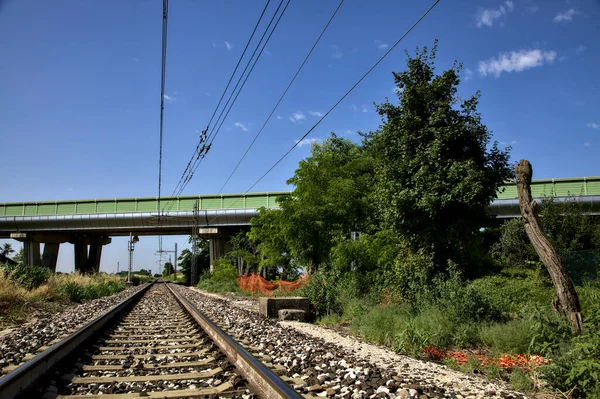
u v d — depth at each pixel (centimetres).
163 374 646
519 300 1348
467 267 1583
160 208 5578
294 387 555
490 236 3016
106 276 4750
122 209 5650
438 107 1505
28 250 6072
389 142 1591
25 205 5788
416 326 999
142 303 2269
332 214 2414
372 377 608
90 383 591
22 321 1492
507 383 710
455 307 1110
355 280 1766
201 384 586
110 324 1272
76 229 5806
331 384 580
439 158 1443
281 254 3019
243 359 645
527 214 1070
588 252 1880
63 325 1220
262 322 1316
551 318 842
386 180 1595
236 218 5306
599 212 3538
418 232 1496
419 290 1338
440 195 1427
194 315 1395
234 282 4469
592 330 732
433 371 746
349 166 2542
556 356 686
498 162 1502
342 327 1392
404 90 1574
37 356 621
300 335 1059
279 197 2633
